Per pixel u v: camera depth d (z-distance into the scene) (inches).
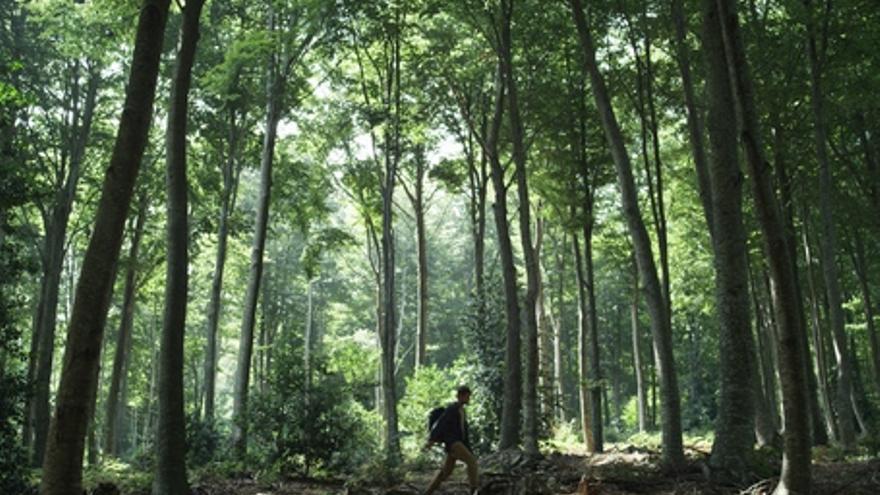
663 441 535.2
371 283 2159.2
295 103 902.4
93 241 250.7
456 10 764.6
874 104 767.7
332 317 2204.7
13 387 449.4
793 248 804.0
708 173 661.9
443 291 2329.0
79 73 932.0
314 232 995.3
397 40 930.1
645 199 1183.6
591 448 1027.3
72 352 242.8
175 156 441.1
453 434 445.7
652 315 557.3
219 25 916.6
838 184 979.3
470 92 971.3
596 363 869.2
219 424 796.6
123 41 832.9
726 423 464.8
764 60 720.3
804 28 740.7
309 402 620.4
